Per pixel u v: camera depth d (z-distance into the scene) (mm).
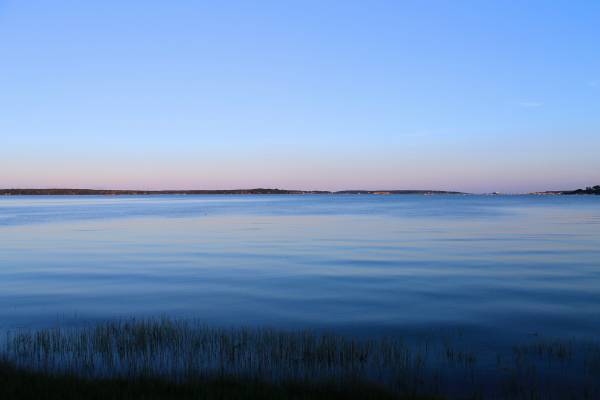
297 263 27047
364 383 9492
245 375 9906
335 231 48906
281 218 74000
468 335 13367
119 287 20453
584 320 14875
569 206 129125
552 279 21656
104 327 13914
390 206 136375
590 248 32875
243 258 29344
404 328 14109
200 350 11617
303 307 16750
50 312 16203
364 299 17891
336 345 12172
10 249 34688
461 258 28453
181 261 28188
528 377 10242
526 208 113438
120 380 9422
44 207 137125
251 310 16391
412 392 9312
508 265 25703
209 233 47812
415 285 20500
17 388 8719
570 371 10578
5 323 14844
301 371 10305
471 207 123750
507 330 13859
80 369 10414
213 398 8516
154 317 15539
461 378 10180
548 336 13273
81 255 31203
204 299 18094
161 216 82312
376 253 31125
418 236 42719
